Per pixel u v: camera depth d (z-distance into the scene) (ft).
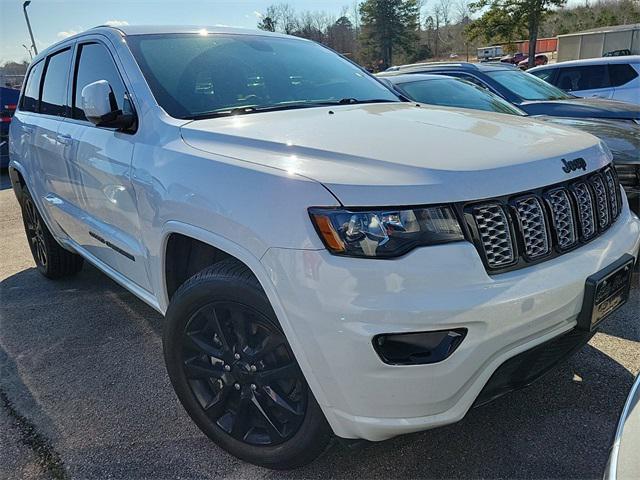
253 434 7.15
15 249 18.51
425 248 5.51
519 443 7.40
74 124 10.96
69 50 11.73
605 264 6.61
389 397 5.61
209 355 7.23
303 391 6.34
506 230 5.92
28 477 7.36
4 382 9.78
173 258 7.95
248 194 6.22
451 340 5.50
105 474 7.31
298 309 5.71
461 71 23.08
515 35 84.69
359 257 5.47
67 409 8.84
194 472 7.27
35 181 13.10
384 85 11.55
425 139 6.79
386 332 5.36
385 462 7.21
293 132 7.22
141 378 9.64
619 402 8.15
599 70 33.73
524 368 6.28
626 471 4.25
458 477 6.87
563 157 6.75
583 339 6.95
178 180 7.16
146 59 9.22
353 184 5.68
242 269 6.60
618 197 7.88
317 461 7.28
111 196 9.13
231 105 8.93
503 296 5.63
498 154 6.37
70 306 13.02
